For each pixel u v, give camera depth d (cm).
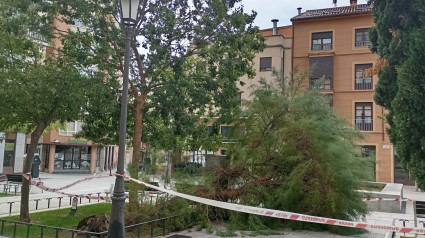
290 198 983
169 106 1298
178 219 961
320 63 2848
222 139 1198
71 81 954
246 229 970
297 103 1110
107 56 1181
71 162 3538
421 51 860
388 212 1437
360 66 2769
